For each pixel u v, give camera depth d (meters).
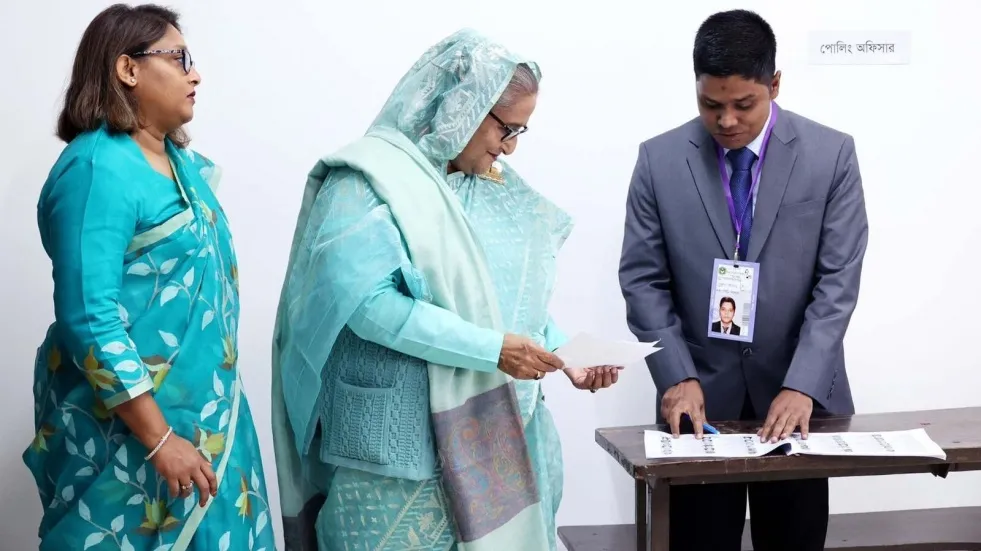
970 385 3.03
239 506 1.80
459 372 1.84
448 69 1.85
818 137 2.18
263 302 2.79
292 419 1.90
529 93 1.84
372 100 2.78
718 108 2.04
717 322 2.18
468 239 1.84
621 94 2.87
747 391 2.25
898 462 1.91
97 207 1.62
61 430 1.72
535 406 2.03
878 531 2.81
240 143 2.74
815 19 2.90
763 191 2.15
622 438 2.11
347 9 2.75
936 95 2.95
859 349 3.01
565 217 2.06
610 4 2.84
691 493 2.31
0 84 2.61
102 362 1.59
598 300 2.93
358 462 1.83
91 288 1.59
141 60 1.70
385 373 1.82
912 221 2.98
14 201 2.63
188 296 1.73
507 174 2.02
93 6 2.63
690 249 2.21
